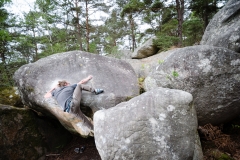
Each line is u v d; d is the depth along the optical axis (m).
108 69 4.12
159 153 2.10
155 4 7.32
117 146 2.18
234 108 3.15
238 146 3.13
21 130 3.96
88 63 4.11
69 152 4.35
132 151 2.13
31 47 10.88
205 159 2.88
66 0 8.76
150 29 11.52
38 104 3.69
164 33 8.34
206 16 8.59
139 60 7.95
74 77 3.77
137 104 2.34
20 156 3.81
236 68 2.97
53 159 4.19
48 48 9.94
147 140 2.13
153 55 8.09
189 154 2.12
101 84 3.66
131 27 15.64
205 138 3.32
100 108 3.40
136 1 7.04
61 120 3.76
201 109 3.08
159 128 2.15
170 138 2.13
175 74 3.12
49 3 8.55
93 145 4.39
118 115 2.34
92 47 10.37
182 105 2.23
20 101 5.21
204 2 7.66
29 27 10.60
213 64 2.96
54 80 3.75
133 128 2.18
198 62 3.03
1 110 3.74
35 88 3.72
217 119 3.24
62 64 4.04
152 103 2.28
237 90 2.99
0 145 3.56
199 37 9.96
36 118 4.34
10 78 6.70
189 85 3.02
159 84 3.34
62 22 9.20
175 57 3.26
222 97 3.01
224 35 3.80
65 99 3.08
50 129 4.48
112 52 10.13
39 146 4.17
